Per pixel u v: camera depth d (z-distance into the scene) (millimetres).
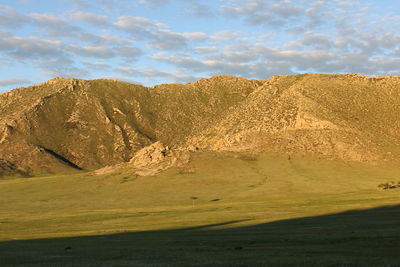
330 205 84000
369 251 30500
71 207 112938
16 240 51906
